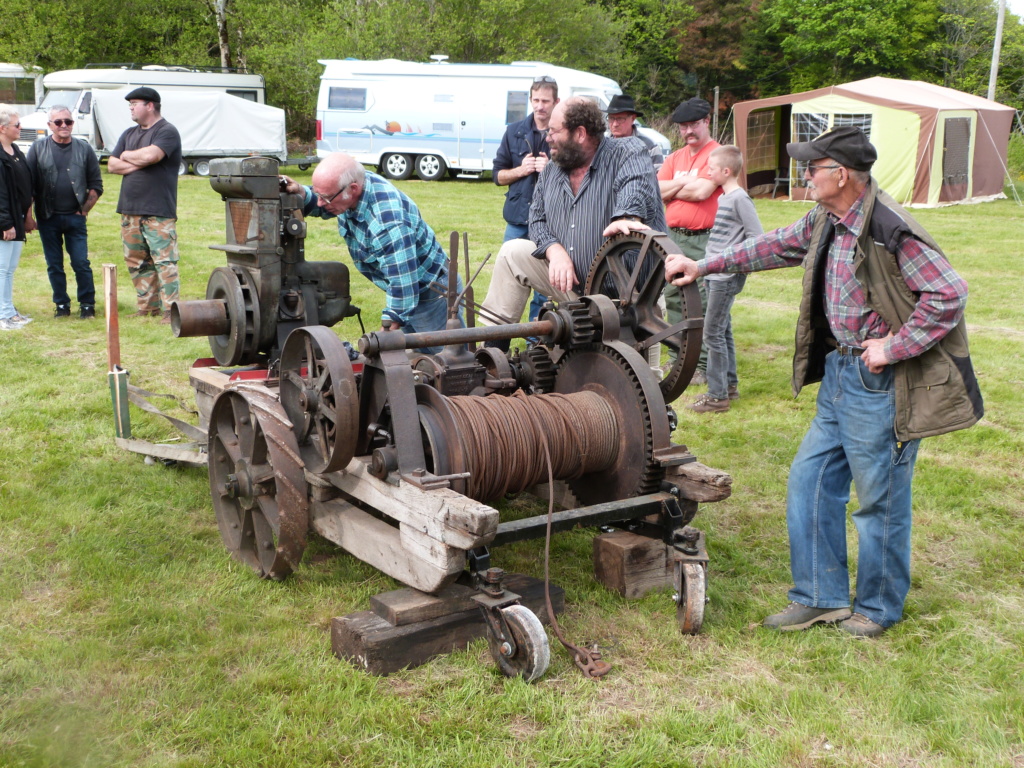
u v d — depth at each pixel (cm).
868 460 371
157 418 654
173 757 301
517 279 601
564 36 3938
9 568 430
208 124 2633
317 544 470
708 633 388
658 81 4994
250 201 521
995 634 394
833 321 373
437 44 3453
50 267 955
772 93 5053
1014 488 568
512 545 473
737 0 4900
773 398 748
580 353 454
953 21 4612
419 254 550
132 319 963
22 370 766
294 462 399
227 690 338
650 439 412
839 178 351
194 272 1223
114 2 3803
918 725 328
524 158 733
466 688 340
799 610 398
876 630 387
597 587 425
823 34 4734
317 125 2811
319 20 3753
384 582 429
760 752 309
